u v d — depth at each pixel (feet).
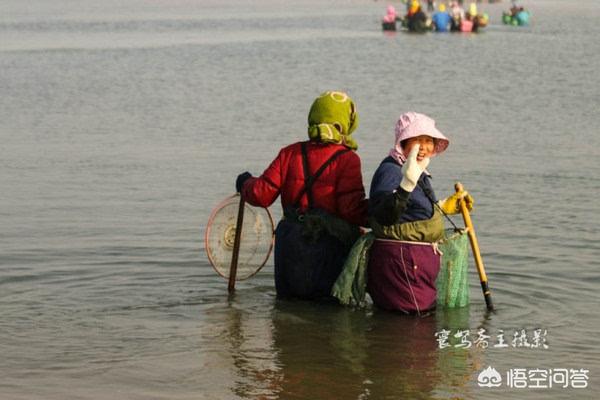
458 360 45.34
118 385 42.14
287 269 54.24
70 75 209.56
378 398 40.78
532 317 51.67
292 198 54.34
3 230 71.51
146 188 88.94
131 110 151.84
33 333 48.80
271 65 231.71
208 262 62.59
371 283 52.90
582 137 120.98
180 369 44.04
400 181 51.19
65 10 622.54
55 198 84.38
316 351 46.50
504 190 86.94
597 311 52.70
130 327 49.90
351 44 297.12
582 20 450.30
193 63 237.86
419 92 174.60
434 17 363.76
